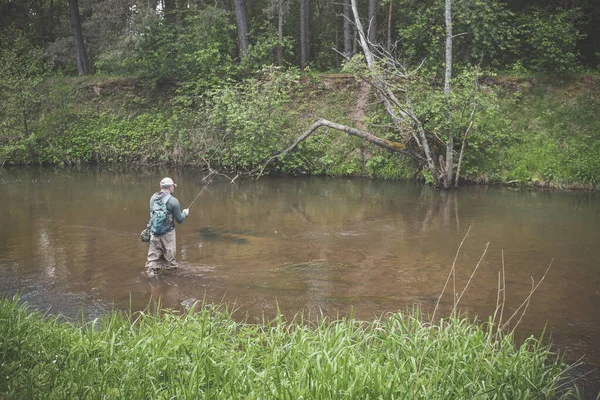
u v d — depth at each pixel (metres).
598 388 5.33
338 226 12.47
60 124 24.14
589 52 22.58
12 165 23.36
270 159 19.59
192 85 23.33
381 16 26.20
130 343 5.33
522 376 4.88
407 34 20.88
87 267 9.21
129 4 23.73
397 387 4.45
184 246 10.66
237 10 23.09
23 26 30.03
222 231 11.94
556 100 19.45
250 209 14.48
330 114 21.67
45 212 13.75
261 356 5.21
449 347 5.37
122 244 10.72
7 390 4.48
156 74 24.14
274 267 9.32
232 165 21.00
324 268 9.27
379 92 18.36
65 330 5.66
